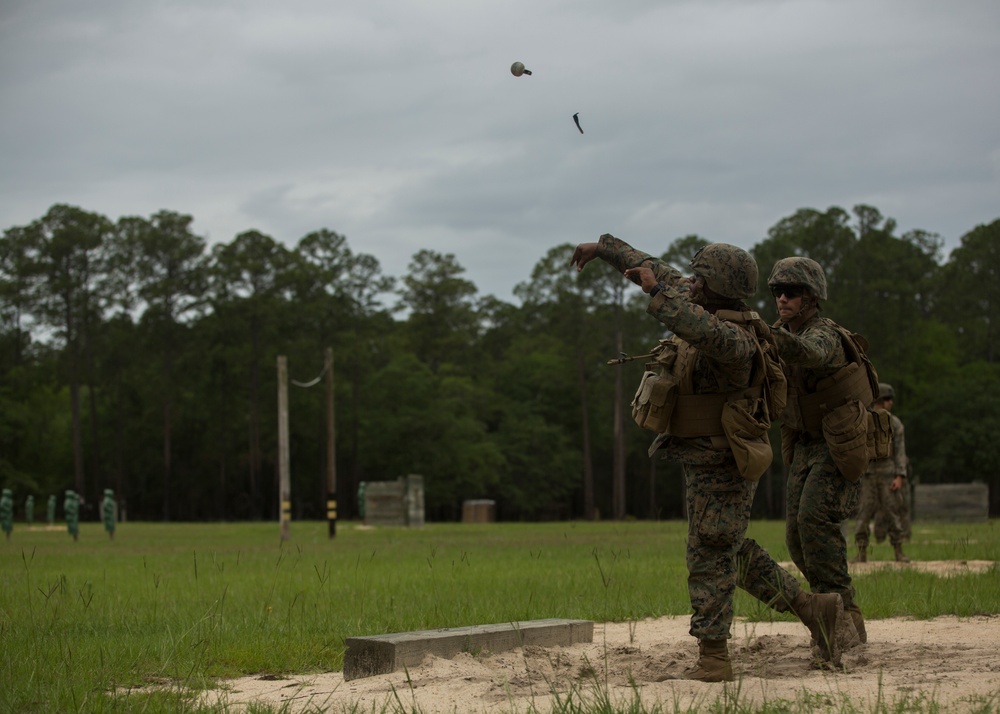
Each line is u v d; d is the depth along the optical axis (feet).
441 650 24.43
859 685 20.10
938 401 274.36
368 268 362.53
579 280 334.65
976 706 17.44
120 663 25.12
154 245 329.93
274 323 328.90
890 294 284.82
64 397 386.73
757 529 103.09
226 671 25.21
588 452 340.18
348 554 72.08
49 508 176.55
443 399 330.34
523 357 379.14
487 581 44.78
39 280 327.06
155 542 104.99
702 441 21.66
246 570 55.47
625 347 330.34
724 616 21.59
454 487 322.96
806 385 25.18
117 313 334.65
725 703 17.56
